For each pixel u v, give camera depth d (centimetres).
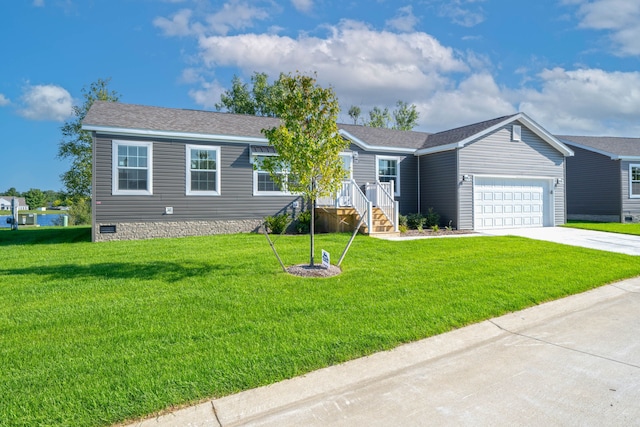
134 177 1277
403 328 454
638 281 738
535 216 1758
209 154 1383
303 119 697
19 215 3048
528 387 334
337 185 719
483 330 475
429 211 1664
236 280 649
